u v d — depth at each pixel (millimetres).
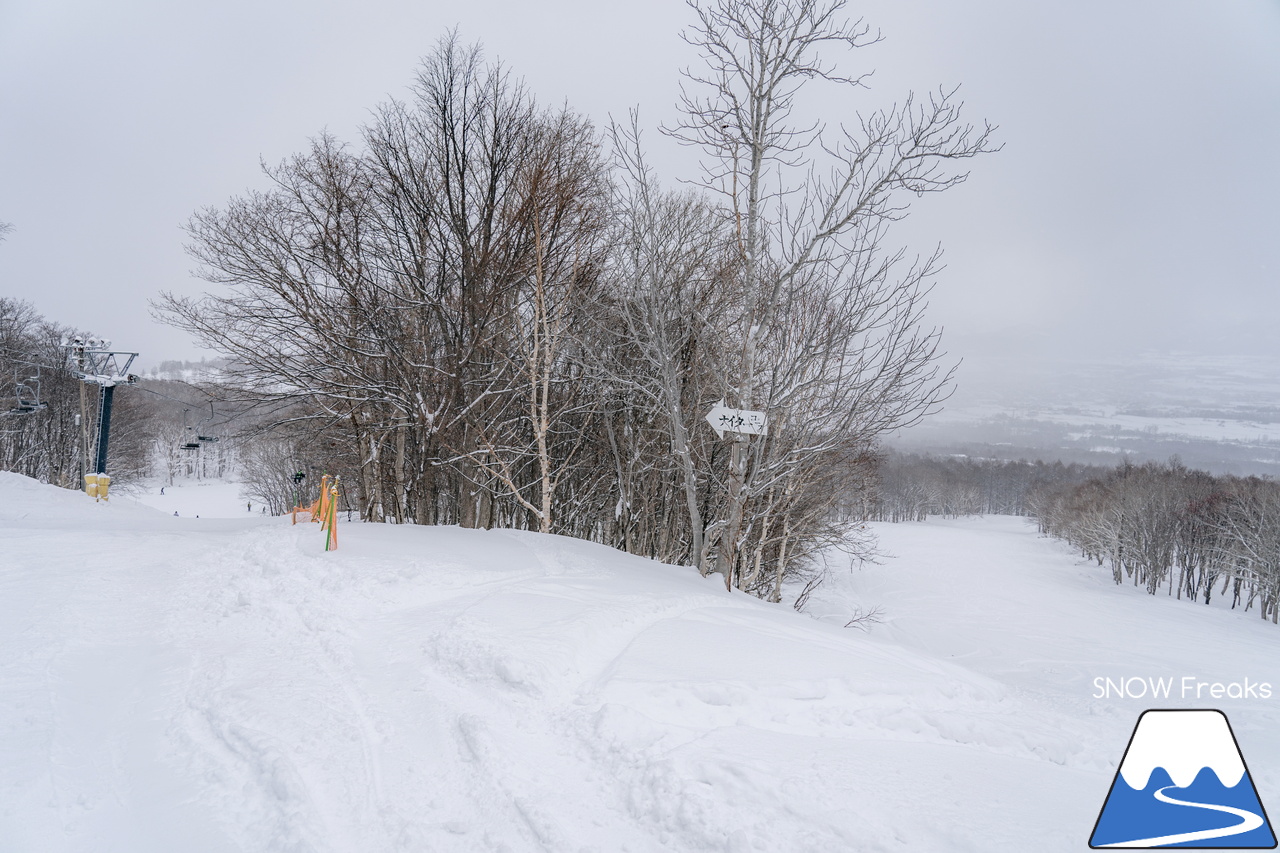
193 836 4020
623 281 15977
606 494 21812
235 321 17938
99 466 23859
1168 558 63562
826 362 12508
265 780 4566
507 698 5828
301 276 18188
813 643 7930
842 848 3777
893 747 5316
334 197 17922
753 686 6219
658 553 19312
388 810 4277
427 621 7754
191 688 6047
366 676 6379
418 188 17453
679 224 15578
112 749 5016
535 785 4551
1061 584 61219
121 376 24484
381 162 17734
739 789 4332
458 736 5199
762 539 16953
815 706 6082
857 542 22875
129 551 11172
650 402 17500
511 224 16719
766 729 5535
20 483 21453
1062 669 23547
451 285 18062
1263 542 53312
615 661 6746
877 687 6668
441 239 17531
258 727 5246
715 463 18609
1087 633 36812
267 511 57094
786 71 12086
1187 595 64875
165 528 15430
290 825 4062
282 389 18188
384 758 4918
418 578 9344
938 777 4750
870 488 21875
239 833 4062
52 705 5570
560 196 16500
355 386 17766
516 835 4031
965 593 49688
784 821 4020
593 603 8641
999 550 79500
